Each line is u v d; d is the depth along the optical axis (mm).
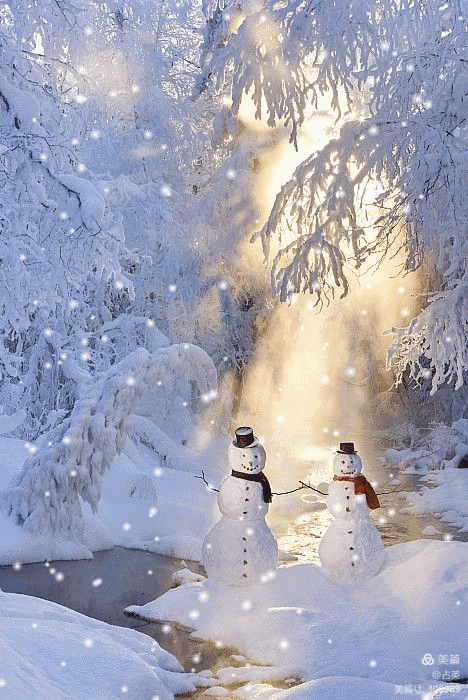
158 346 18531
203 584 9086
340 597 8664
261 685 6945
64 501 10781
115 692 5926
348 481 9047
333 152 14320
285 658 7473
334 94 15219
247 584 8922
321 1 15250
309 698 6352
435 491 15266
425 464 18094
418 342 14680
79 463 10859
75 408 11086
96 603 9023
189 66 21375
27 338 17688
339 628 7871
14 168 12305
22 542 10477
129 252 14180
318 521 13094
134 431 16625
